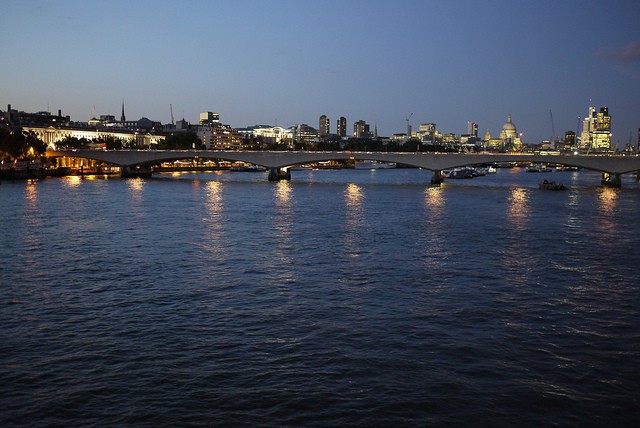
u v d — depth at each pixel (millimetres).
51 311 40719
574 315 40875
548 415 26469
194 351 33281
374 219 94500
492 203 126438
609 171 174375
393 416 26141
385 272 53812
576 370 31250
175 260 58531
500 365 31703
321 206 115812
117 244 67625
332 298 44500
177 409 26609
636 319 40125
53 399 27469
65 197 129750
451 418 26047
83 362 31672
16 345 34125
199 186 175625
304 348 33781
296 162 199125
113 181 196125
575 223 92562
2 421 25531
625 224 91750
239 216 96938
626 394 28609
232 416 26016
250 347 33938
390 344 34531
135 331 36594
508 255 63344
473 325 38281
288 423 25469
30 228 79938
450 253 64000
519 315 40656
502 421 25906
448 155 187250
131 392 28172
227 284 48688
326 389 28562
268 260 58906
